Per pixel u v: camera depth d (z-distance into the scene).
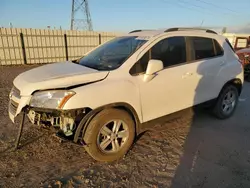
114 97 2.76
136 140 3.52
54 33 15.14
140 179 2.59
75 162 2.91
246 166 2.87
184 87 3.51
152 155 3.10
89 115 2.64
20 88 2.72
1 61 13.63
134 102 2.95
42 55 15.07
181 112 3.62
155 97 3.18
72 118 2.64
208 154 3.15
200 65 3.70
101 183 2.50
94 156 2.77
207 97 3.96
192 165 2.87
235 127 4.10
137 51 3.07
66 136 2.77
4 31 13.26
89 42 17.09
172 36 3.44
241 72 4.50
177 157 3.05
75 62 3.67
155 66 2.90
